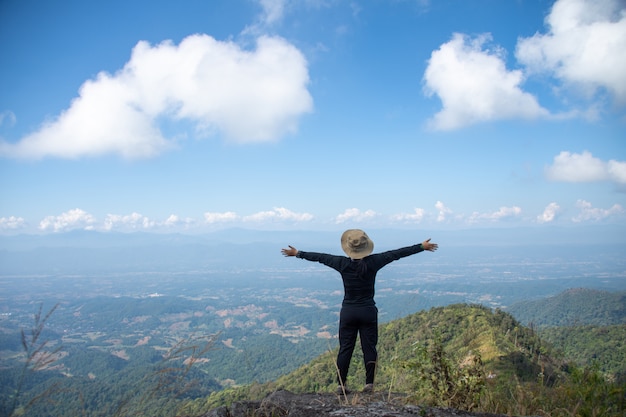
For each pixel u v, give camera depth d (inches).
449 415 148.3
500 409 171.8
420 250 191.0
